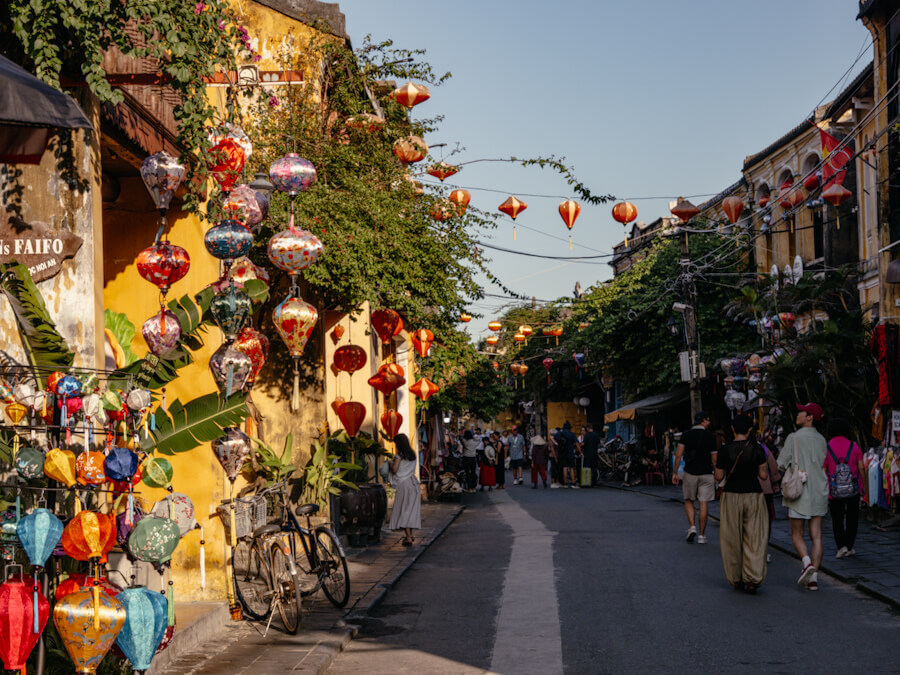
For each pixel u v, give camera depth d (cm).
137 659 554
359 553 1410
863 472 1529
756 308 2147
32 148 548
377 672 724
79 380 595
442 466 2909
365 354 1580
